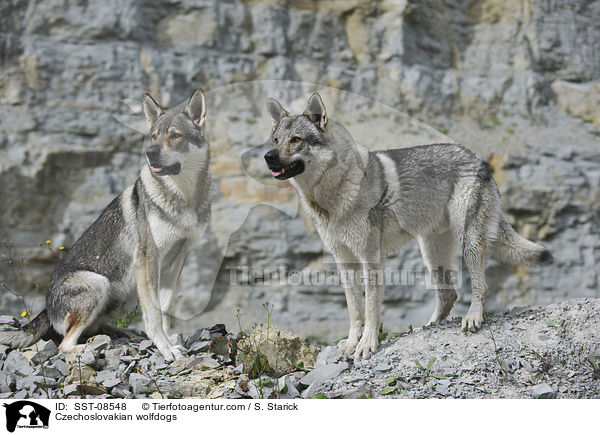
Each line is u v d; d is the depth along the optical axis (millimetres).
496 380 5941
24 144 13547
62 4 13961
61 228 13664
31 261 13312
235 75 14547
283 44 14836
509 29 16203
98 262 7742
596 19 16625
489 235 7105
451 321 7082
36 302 12930
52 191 13719
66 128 13836
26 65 13727
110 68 14062
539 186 14711
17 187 13391
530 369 6035
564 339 6426
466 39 16188
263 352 6715
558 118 15922
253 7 14984
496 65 16016
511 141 15062
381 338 7164
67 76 13938
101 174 14016
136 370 6734
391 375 6156
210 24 14617
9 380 6328
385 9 15234
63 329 7566
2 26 13641
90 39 14086
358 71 15047
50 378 6488
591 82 16375
